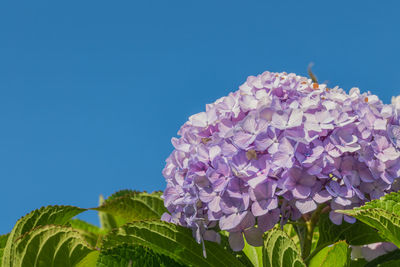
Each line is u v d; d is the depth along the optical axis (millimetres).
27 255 775
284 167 761
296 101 795
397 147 789
